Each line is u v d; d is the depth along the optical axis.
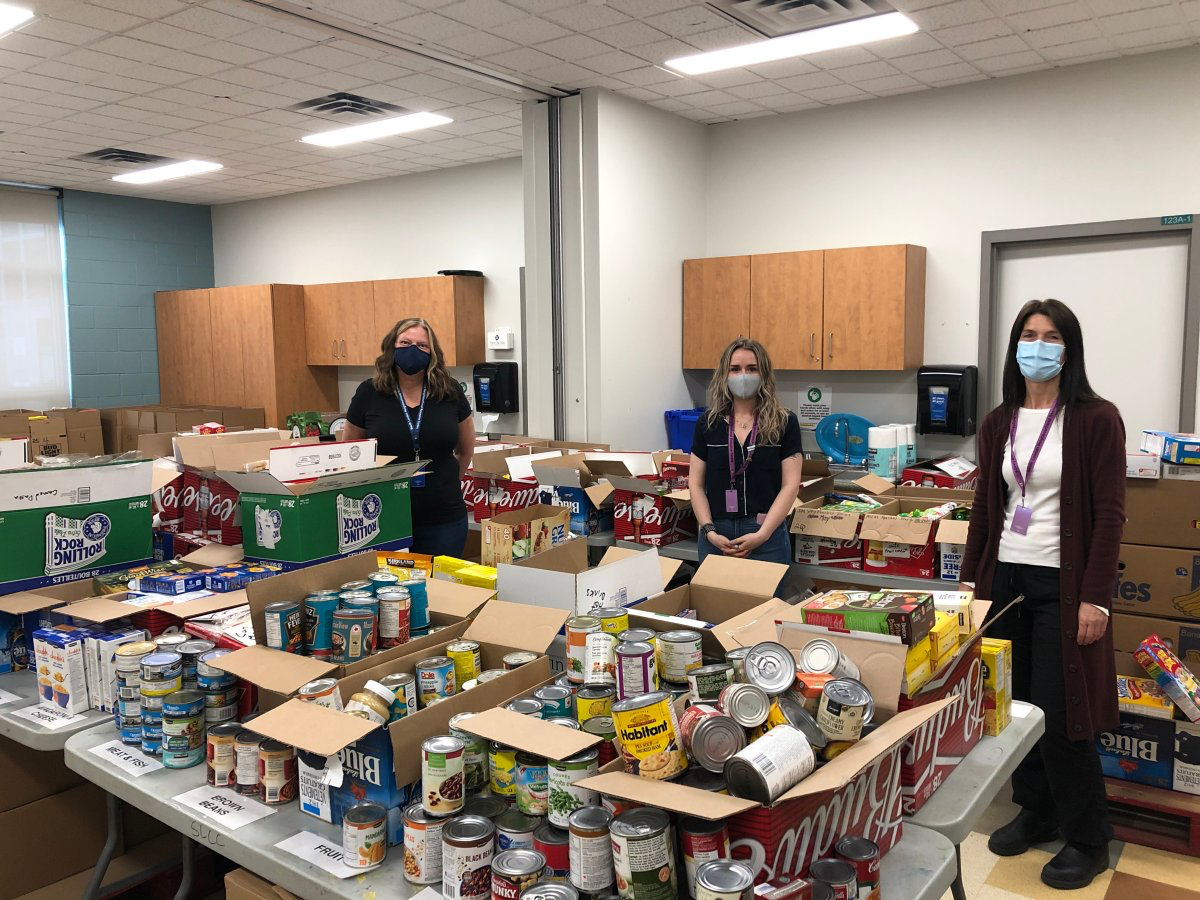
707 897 0.99
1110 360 4.49
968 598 1.64
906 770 1.40
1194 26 3.81
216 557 2.30
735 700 1.25
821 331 4.97
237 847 1.37
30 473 2.18
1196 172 4.12
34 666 2.17
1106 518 2.18
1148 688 2.91
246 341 7.38
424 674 1.57
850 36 3.95
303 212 7.85
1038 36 3.95
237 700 1.70
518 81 4.61
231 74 4.45
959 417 4.68
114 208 7.88
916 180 4.89
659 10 3.63
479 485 4.21
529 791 1.28
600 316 4.89
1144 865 2.62
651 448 5.33
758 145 5.44
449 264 6.90
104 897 2.16
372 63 4.29
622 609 1.69
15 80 4.52
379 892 1.24
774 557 3.24
